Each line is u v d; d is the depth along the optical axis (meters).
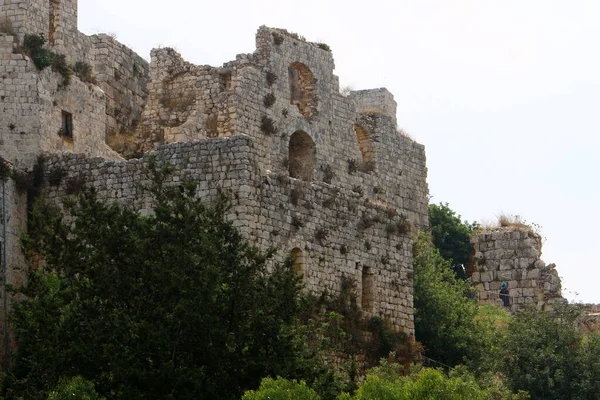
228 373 78.81
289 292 81.19
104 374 78.19
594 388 100.94
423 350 102.94
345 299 97.56
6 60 98.06
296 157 115.38
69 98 100.62
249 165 93.31
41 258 93.06
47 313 79.56
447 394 81.69
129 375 77.12
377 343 98.62
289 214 95.12
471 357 104.81
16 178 94.25
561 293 126.81
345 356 96.38
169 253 79.56
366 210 100.50
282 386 76.31
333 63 118.25
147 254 80.12
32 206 94.75
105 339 78.31
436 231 129.62
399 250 102.19
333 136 117.44
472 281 128.62
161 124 111.19
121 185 94.94
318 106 116.44
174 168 86.62
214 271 78.75
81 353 78.00
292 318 81.38
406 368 98.38
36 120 97.56
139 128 111.62
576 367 101.94
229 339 78.69
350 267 98.50
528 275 127.62
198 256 79.69
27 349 82.00
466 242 130.00
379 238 100.94
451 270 120.81
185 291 78.81
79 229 81.19
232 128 109.69
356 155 119.44
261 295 80.38
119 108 114.44
